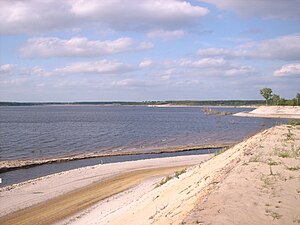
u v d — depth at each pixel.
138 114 177.00
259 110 138.75
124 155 41.41
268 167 12.36
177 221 7.81
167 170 28.66
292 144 17.77
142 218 11.25
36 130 78.12
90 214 17.09
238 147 19.48
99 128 84.12
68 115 163.88
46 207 18.98
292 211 8.19
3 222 16.84
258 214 7.85
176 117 141.50
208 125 91.75
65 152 44.34
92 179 25.84
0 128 83.38
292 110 126.75
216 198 8.81
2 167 31.84
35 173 30.61
